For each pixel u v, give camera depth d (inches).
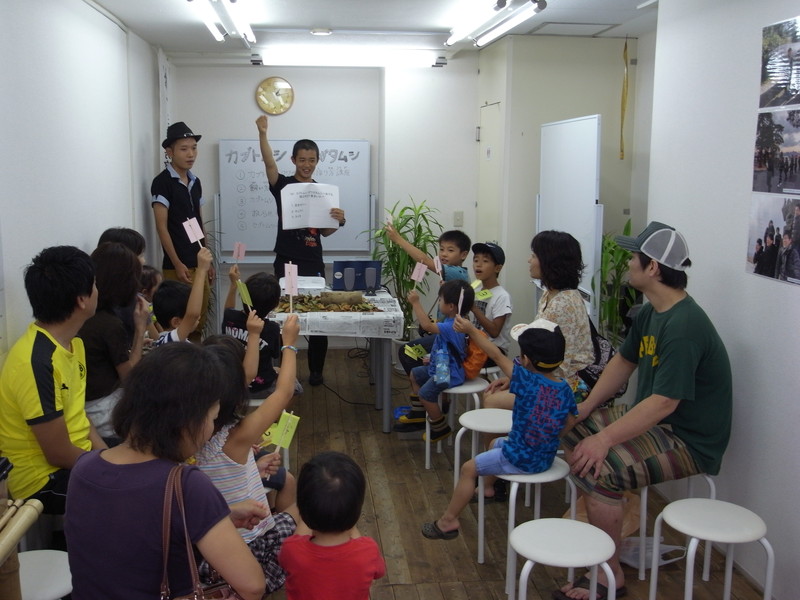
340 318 172.1
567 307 134.3
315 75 255.1
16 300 121.1
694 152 136.3
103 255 119.7
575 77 225.6
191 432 59.7
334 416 199.5
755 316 118.8
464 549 131.1
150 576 58.2
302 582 80.5
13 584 73.1
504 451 116.4
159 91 230.1
